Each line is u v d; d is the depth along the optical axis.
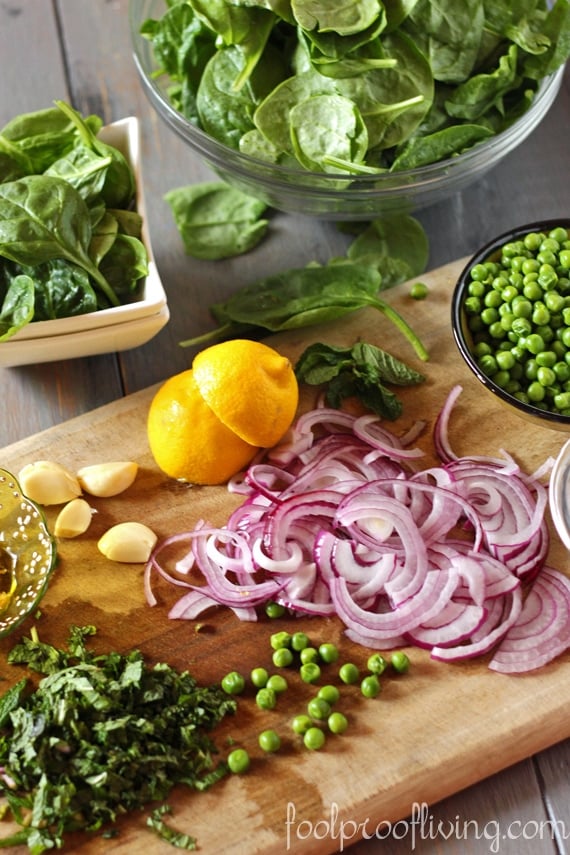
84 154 0.71
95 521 0.69
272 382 0.66
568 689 0.64
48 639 0.66
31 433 0.73
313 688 0.65
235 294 0.75
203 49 0.73
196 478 0.69
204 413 0.67
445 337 0.73
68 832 0.62
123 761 0.62
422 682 0.65
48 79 0.83
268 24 0.70
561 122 0.81
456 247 0.78
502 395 0.67
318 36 0.68
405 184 0.70
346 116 0.68
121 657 0.65
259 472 0.69
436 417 0.71
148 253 0.71
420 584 0.66
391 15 0.69
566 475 0.67
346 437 0.71
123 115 0.82
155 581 0.67
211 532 0.68
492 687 0.64
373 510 0.68
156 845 0.61
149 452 0.70
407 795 0.63
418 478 0.69
